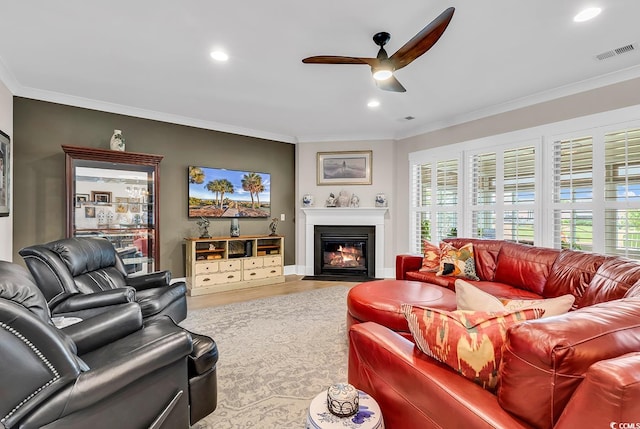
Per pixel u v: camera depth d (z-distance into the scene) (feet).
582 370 2.45
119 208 13.20
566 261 8.89
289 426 5.65
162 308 8.46
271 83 11.32
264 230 18.62
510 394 2.87
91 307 7.09
